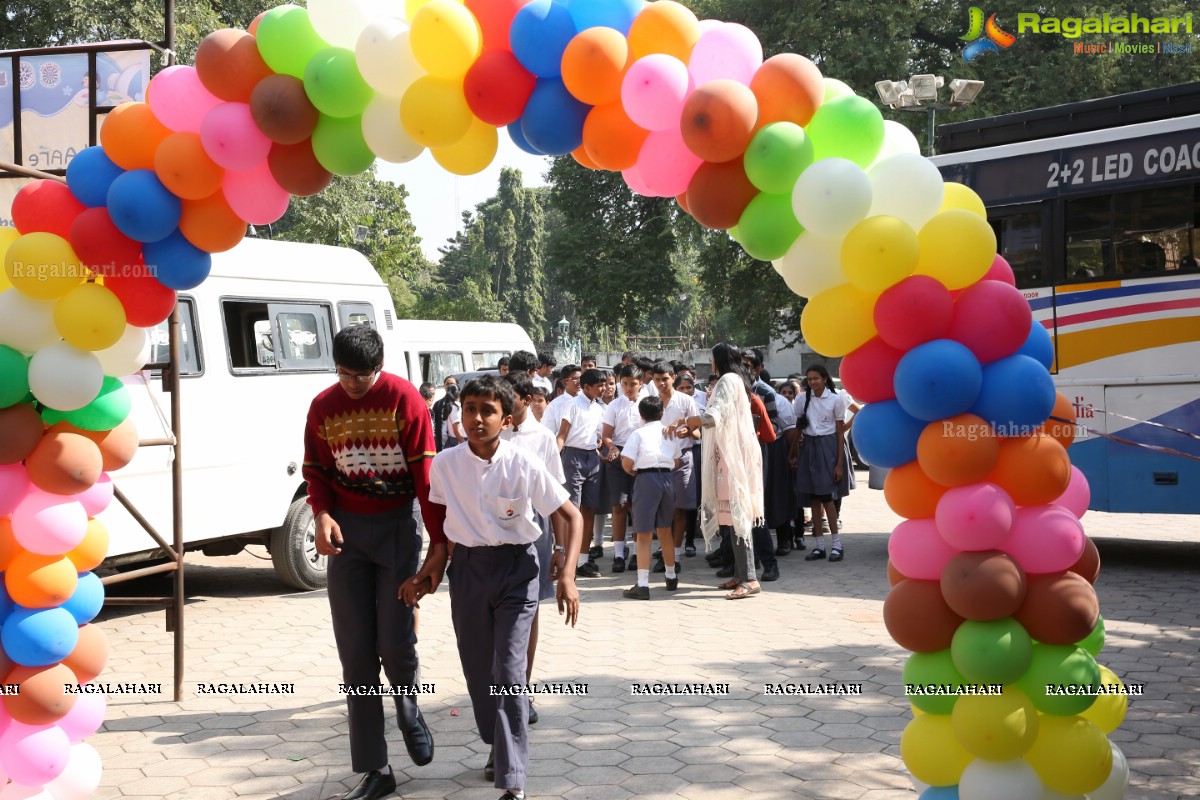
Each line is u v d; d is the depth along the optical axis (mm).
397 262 36844
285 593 8430
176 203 3758
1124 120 8688
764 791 4004
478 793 4027
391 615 4078
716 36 3330
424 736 4219
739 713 4980
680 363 10000
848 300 3303
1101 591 7836
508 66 3396
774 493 9477
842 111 3213
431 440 4078
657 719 4902
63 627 3783
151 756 4512
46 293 3705
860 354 3312
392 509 4094
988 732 3088
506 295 75500
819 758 4359
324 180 3777
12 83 5250
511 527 3900
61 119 5227
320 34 3490
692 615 7172
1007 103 22438
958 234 3160
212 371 7750
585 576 8898
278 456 8250
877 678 5551
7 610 3834
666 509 7969
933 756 3266
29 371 3729
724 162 3314
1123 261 8539
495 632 3908
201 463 7590
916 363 3105
